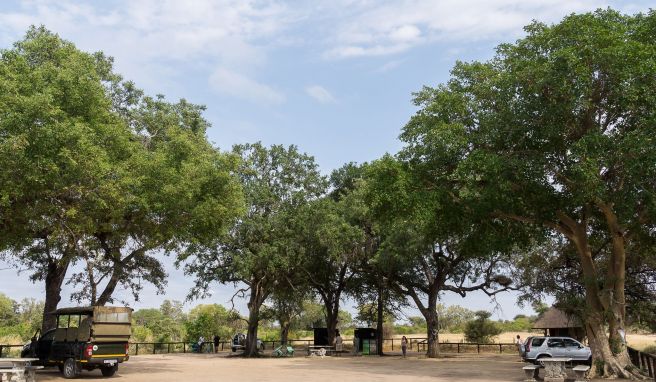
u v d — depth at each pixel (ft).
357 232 128.36
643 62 59.26
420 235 110.93
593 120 68.23
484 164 67.82
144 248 84.74
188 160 77.36
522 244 87.25
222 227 85.92
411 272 136.05
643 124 59.88
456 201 80.18
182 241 85.40
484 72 75.51
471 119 75.66
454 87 79.87
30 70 58.44
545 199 70.69
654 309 113.39
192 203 74.74
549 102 65.87
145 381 63.87
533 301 116.26
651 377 67.87
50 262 89.86
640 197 64.69
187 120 95.50
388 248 119.24
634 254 99.91
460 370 84.84
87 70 64.18
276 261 124.98
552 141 68.33
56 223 63.21
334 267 145.89
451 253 129.90
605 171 69.26
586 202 69.41
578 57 62.23
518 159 67.87
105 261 87.15
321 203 132.26
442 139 72.79
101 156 59.00
